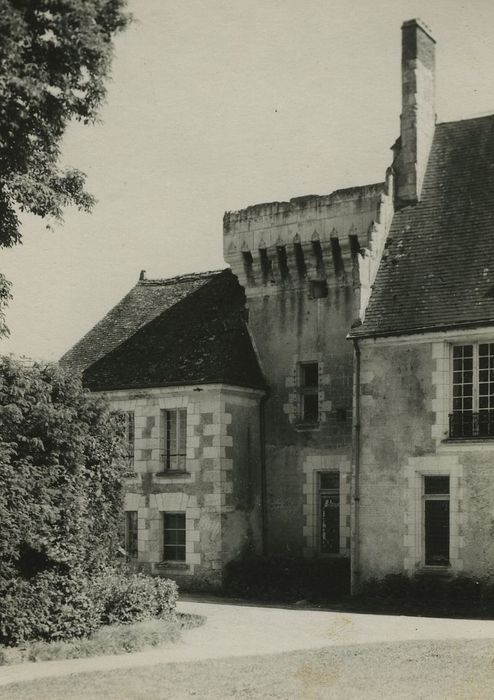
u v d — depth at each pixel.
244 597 23.53
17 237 17.84
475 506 20.75
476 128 25.56
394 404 22.12
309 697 11.86
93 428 18.00
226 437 25.11
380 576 21.81
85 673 13.37
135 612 17.36
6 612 15.43
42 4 15.67
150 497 25.91
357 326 22.75
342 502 24.72
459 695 11.95
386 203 24.44
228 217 27.25
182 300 29.61
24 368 17.14
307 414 25.97
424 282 22.73
